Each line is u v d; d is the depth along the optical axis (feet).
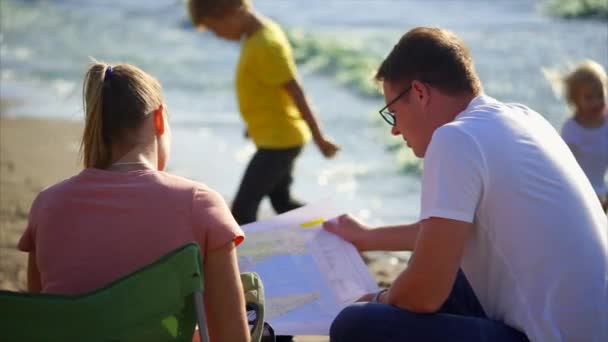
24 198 29.01
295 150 22.50
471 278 11.81
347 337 11.98
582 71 23.81
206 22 22.16
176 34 75.20
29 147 37.60
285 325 12.96
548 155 11.43
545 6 79.92
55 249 10.34
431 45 12.00
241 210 22.44
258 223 14.92
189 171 35.12
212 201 10.41
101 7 90.99
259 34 21.94
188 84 54.60
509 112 11.77
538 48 62.23
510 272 11.30
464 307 13.73
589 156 23.79
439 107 11.99
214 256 10.28
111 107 10.52
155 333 9.75
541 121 12.11
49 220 10.44
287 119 22.26
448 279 11.11
